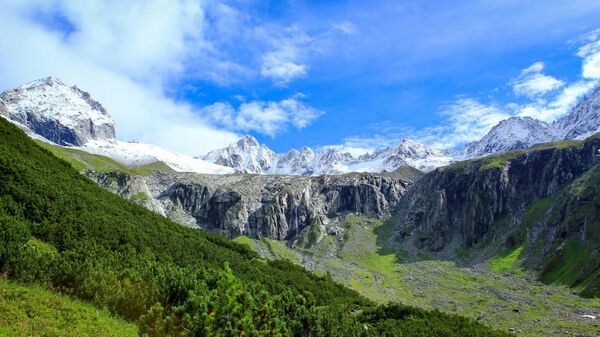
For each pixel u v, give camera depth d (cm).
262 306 3497
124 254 6109
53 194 7800
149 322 3152
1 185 7119
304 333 4288
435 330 6862
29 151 11031
